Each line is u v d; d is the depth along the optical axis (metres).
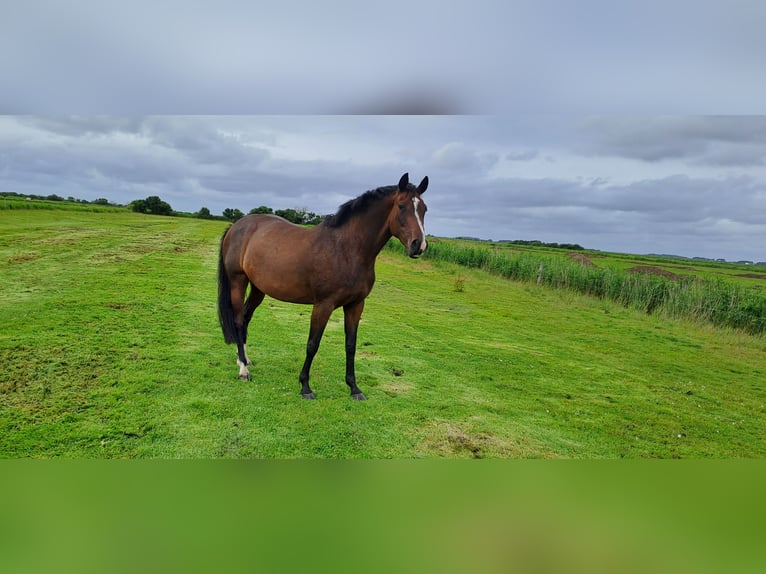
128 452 2.68
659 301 10.76
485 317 8.73
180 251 13.08
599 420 4.04
